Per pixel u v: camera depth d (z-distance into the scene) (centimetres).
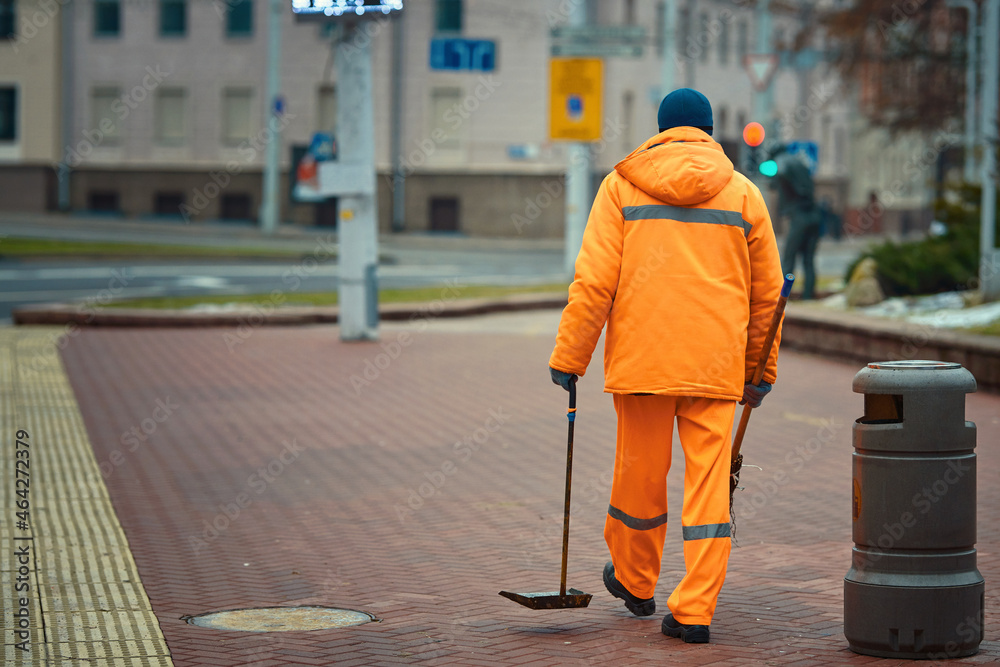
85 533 1138
